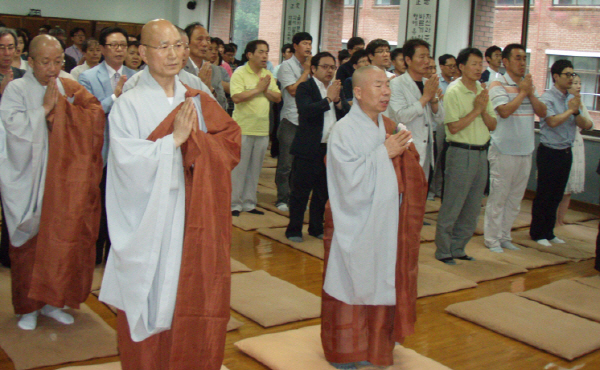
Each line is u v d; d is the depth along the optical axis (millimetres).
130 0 11828
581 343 2924
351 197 2344
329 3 9320
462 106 3967
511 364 2740
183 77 3223
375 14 8672
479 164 4078
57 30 7898
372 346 2438
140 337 1989
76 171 2676
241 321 3051
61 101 2672
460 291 3691
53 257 2646
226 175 2066
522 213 5961
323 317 2521
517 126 4383
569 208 6387
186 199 2023
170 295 1983
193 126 2008
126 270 1958
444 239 4203
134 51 3986
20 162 2676
